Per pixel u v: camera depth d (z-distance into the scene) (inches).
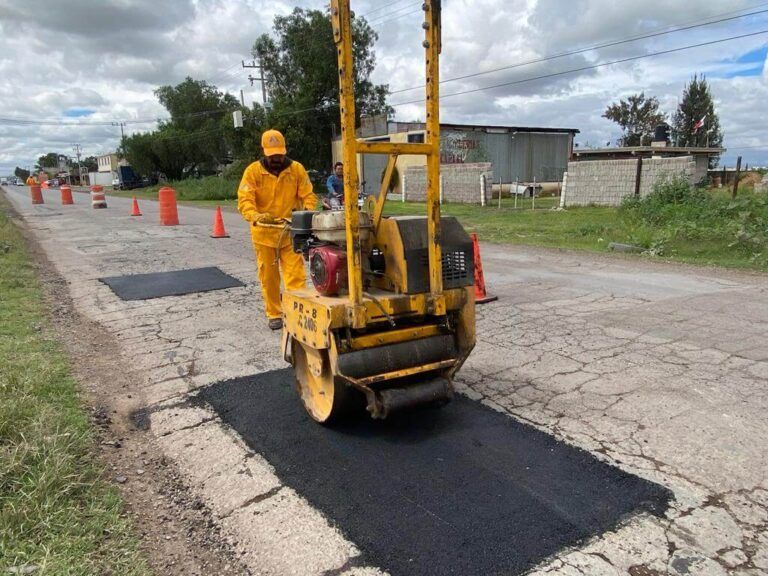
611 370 182.7
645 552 99.0
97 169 4365.2
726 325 229.9
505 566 96.3
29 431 132.5
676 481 119.8
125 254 447.5
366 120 1658.5
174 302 289.3
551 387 170.7
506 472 125.3
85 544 101.0
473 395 166.9
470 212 797.9
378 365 132.3
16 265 380.8
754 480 119.6
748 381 171.2
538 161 1332.4
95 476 124.3
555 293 296.0
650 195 596.7
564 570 95.1
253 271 367.9
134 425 153.2
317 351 142.6
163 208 674.2
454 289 141.2
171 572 97.3
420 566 96.9
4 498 108.8
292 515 112.3
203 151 2402.8
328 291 139.7
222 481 125.3
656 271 353.4
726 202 511.2
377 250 143.8
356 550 101.7
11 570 91.8
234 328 241.9
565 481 121.1
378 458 133.0
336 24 115.8
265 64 1713.8
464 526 107.2
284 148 216.5
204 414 158.6
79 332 236.7
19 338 220.4
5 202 1305.4
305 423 151.9
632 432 141.2
